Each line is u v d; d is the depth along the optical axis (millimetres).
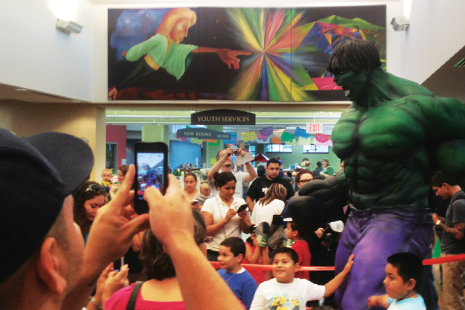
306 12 8820
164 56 9094
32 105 9766
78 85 8953
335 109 9266
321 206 3225
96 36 9391
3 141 476
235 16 8953
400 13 8211
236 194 7082
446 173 2709
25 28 7324
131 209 1039
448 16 4777
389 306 2453
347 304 2662
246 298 2834
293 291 2766
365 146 2725
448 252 4508
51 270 530
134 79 9164
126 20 9148
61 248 576
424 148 2709
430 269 2832
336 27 8766
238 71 8992
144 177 1004
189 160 32344
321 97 8891
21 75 7234
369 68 2791
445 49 4898
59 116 9773
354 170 2887
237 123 9445
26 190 478
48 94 8195
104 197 3014
